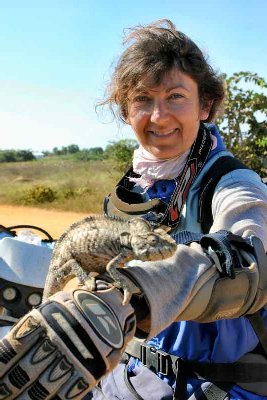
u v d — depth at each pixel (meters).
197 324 1.67
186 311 1.26
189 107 1.74
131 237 1.29
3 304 2.07
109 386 1.84
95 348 1.03
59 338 1.02
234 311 1.35
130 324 1.12
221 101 1.97
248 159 11.36
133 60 1.74
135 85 1.75
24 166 37.97
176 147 1.76
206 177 1.68
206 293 1.27
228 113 11.27
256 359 1.65
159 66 1.70
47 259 2.12
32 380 1.01
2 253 2.10
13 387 1.02
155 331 1.18
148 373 1.75
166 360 1.70
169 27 1.87
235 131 11.38
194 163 1.72
